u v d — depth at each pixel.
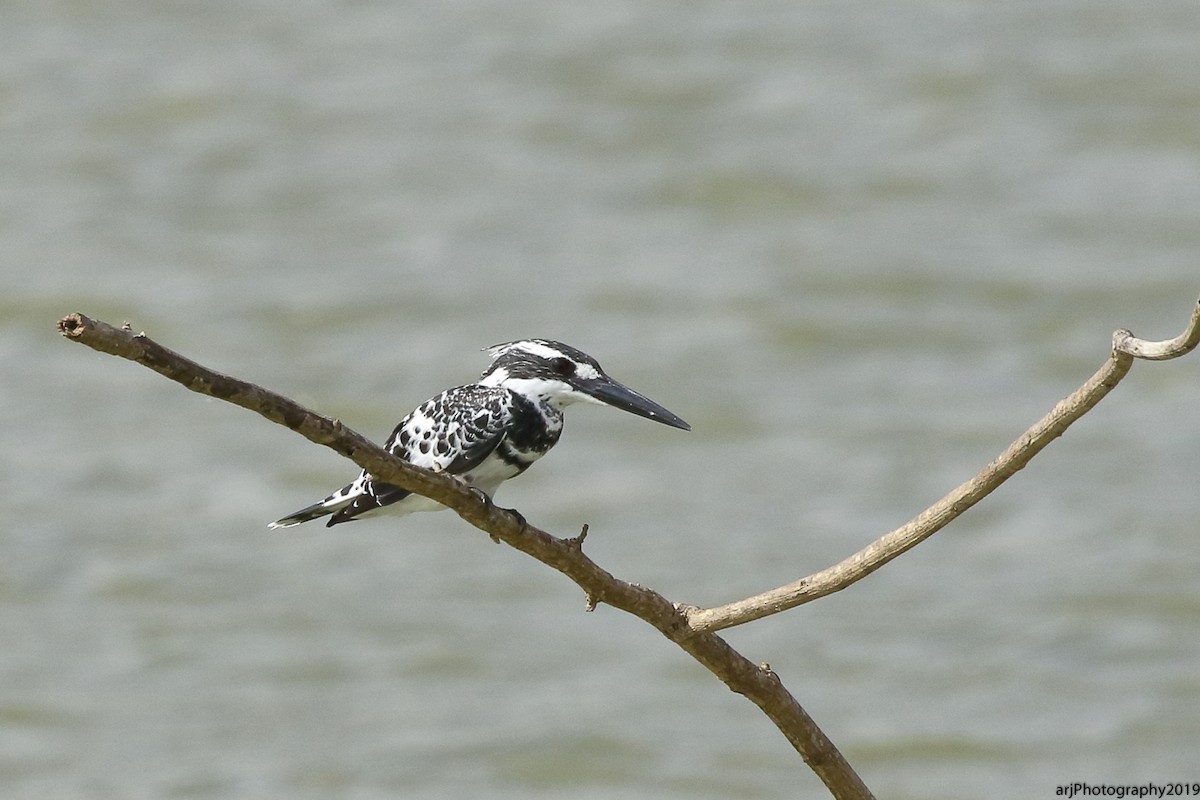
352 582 17.02
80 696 15.20
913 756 14.09
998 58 26.19
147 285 21.72
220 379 4.73
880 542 5.40
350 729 14.76
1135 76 25.41
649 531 17.16
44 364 20.77
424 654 15.66
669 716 14.83
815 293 21.34
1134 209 22.59
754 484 17.97
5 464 18.77
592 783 13.87
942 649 15.55
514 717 14.89
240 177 23.97
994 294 21.16
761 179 23.70
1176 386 19.66
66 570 17.05
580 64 26.56
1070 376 19.59
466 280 21.70
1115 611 15.87
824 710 14.78
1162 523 17.09
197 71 26.75
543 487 18.17
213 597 16.75
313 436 5.00
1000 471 5.12
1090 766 13.80
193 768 14.05
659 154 24.41
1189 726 14.21
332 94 26.31
